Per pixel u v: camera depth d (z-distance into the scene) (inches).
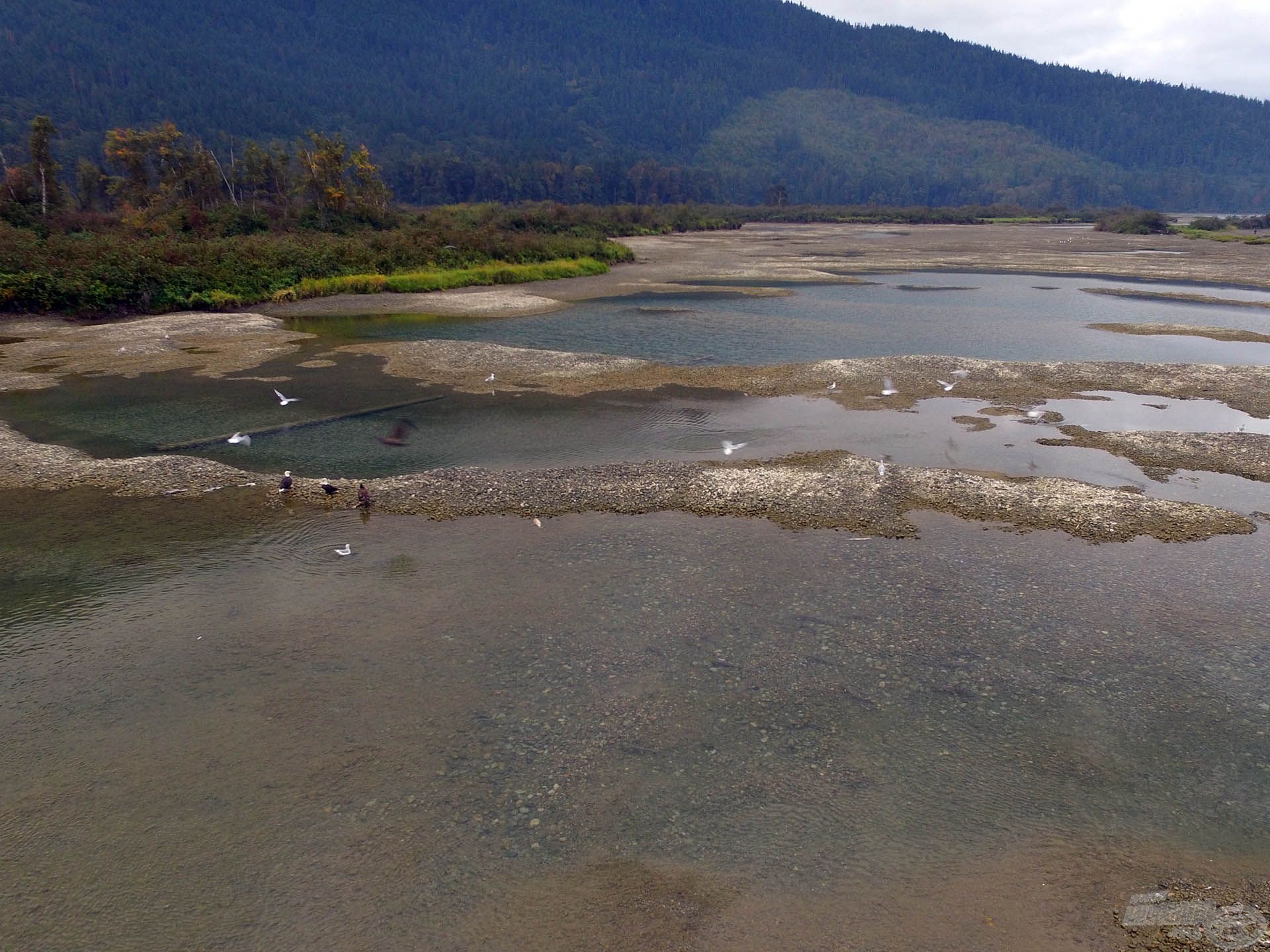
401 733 504.7
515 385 1334.9
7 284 1849.2
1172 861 411.2
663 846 422.3
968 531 774.5
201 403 1237.7
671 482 882.1
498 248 2805.1
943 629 612.7
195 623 631.2
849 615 631.8
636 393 1279.5
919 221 7313.0
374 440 1066.7
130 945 371.2
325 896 394.0
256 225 2896.2
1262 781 461.7
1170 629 610.9
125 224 2637.8
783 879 402.9
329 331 1825.8
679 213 5600.4
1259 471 923.4
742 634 607.8
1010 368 1385.3
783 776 469.1
